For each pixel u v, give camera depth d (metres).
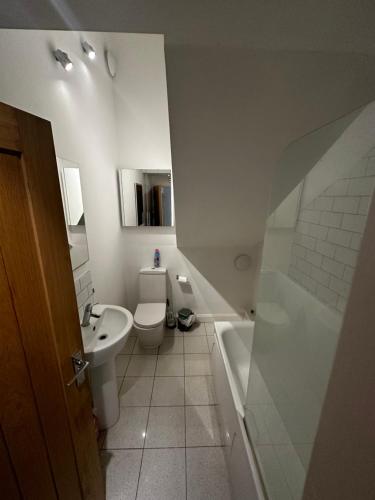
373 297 0.29
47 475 0.75
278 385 0.80
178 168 1.39
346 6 0.60
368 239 0.31
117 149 2.31
